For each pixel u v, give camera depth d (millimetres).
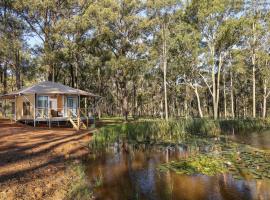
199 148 13984
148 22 32469
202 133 20578
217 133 20984
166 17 32062
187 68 37438
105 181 8539
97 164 10695
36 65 36094
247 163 10141
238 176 8625
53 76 32750
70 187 7863
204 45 35281
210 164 10055
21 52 33250
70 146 13578
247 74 45750
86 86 49562
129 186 8070
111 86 56281
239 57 34969
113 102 62531
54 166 9938
